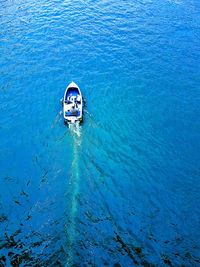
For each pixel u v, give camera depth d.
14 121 24.66
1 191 18.83
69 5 45.22
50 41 35.91
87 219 17.25
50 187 19.30
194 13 44.34
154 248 15.84
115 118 25.42
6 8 43.25
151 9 45.09
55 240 15.96
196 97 28.19
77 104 25.45
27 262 14.85
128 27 39.69
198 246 16.03
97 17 41.88
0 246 15.62
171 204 18.50
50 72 30.75
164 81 30.20
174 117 25.70
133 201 18.59
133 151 22.38
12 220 17.05
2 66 31.03
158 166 21.22
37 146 22.47
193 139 23.55
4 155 21.56
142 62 33.00
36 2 46.03
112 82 29.78
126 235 16.48
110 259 15.13
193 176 20.52
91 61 32.81
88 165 21.02
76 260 14.95
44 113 25.62
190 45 36.22
